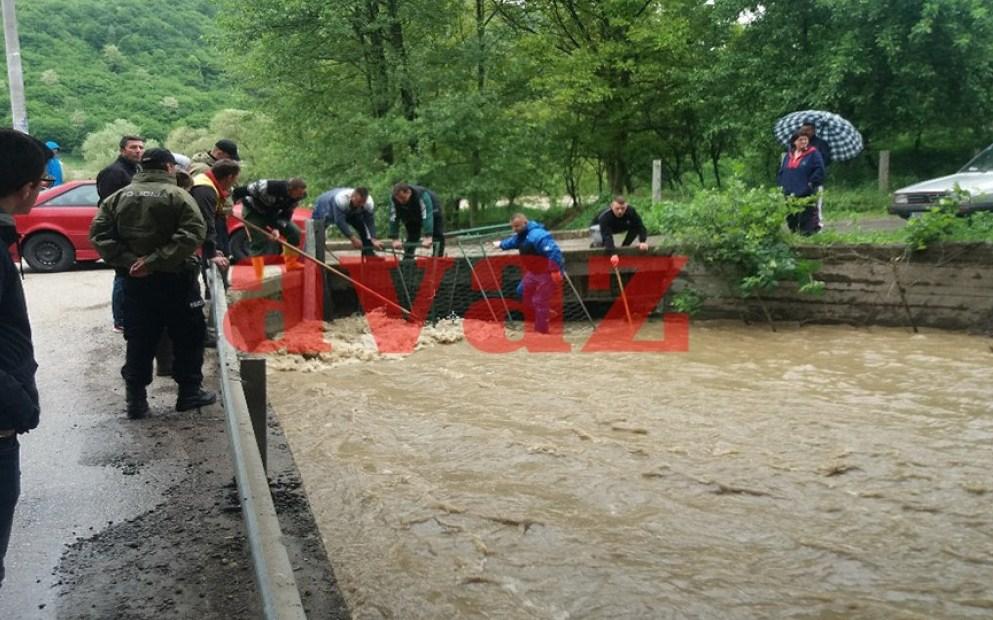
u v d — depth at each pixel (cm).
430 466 541
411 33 2012
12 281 241
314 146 2039
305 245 1000
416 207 1052
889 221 1375
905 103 1669
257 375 412
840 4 1592
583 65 1972
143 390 510
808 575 399
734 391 711
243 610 303
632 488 502
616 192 2256
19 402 236
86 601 307
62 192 1216
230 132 3416
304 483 512
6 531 247
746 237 972
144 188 480
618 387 729
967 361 789
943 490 495
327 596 342
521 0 2178
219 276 612
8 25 1371
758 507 475
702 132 2091
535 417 642
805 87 1694
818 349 864
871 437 586
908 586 389
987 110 1714
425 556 419
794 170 1013
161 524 369
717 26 1864
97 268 1261
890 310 942
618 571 403
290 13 1836
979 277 891
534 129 2056
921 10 1560
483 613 367
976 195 1058
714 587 388
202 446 463
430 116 1872
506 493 496
